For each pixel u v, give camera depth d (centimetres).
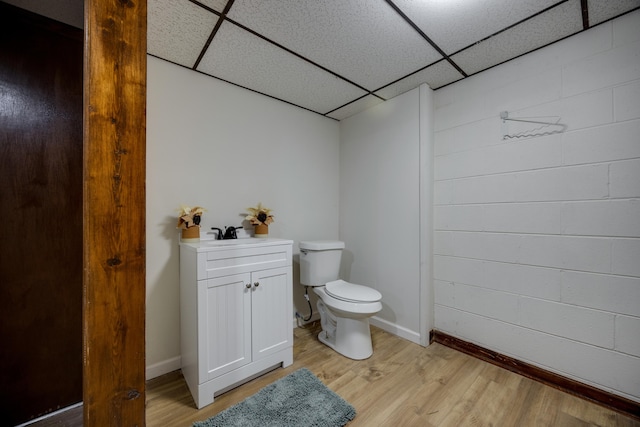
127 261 85
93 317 80
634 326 135
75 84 146
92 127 80
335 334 207
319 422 131
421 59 177
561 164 158
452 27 146
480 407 142
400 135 228
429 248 213
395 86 214
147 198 170
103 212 81
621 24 138
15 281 130
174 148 180
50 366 139
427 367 180
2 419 127
